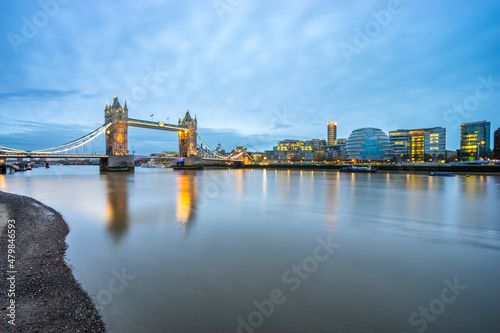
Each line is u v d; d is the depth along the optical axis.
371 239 16.42
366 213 24.69
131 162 124.62
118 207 26.89
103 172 121.00
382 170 127.38
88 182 62.56
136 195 37.28
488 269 12.07
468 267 12.29
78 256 12.91
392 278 11.09
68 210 24.95
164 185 54.75
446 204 30.28
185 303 9.02
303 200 33.22
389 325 8.02
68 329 7.54
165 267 11.85
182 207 27.12
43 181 65.81
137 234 16.88
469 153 182.00
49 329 7.51
